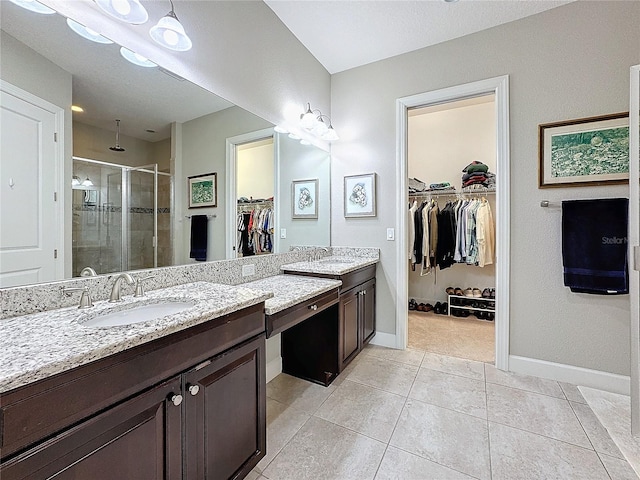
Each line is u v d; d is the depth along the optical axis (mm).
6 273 1058
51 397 702
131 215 1479
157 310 1316
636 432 1592
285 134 2477
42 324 972
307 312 1757
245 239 2115
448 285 4121
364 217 2938
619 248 1974
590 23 2070
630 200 1606
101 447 796
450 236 3584
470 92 2465
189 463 1037
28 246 1119
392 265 2822
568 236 2102
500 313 2367
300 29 2428
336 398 2000
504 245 2336
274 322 1482
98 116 1341
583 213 2062
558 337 2201
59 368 701
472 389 2090
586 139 2090
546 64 2203
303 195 2715
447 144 4145
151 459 920
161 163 1614
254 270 2162
